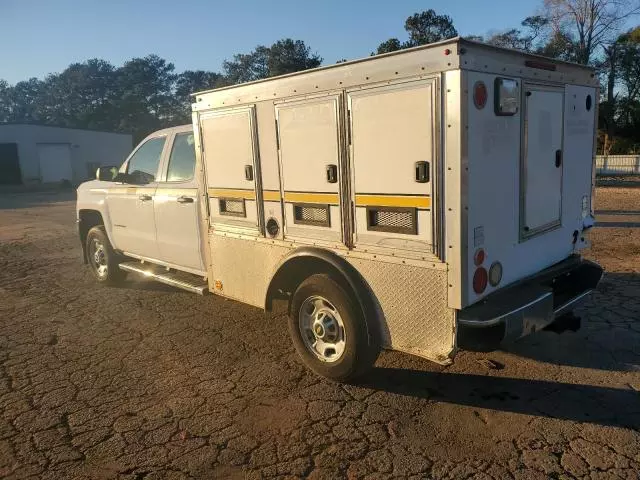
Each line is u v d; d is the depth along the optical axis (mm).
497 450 3367
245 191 4859
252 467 3314
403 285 3725
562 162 4367
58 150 38656
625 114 40688
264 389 4312
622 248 8602
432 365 4586
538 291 3846
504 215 3732
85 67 76375
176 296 7047
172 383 4492
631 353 4641
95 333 5770
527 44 38438
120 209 6938
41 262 9820
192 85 76438
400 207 3635
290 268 4594
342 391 4219
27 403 4234
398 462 3289
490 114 3490
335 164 3996
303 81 4125
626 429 3531
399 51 3469
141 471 3316
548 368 4438
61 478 3275
